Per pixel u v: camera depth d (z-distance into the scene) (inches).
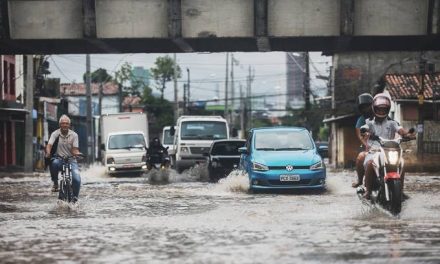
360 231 628.7
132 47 1456.7
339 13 1338.6
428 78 2549.2
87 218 789.2
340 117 3142.2
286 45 1434.5
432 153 2426.2
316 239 577.0
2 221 761.6
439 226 664.4
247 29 1352.1
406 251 510.6
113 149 2203.5
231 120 5762.8
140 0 1368.1
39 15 1380.4
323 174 1210.0
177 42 1376.7
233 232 633.0
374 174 771.4
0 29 1363.2
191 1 1352.1
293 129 1327.5
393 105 2581.2
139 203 1008.9
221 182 1406.3
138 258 494.6
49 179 1959.9
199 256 497.7
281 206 924.6
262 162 1211.9
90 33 1350.9
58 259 496.1
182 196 1154.7
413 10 1336.1
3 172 2689.5
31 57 2564.0
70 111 4670.3
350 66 3353.8
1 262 485.4
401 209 753.0
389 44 1419.8
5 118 2901.1
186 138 2124.8
